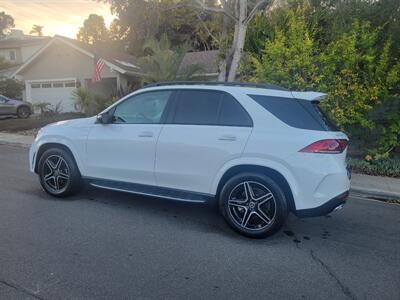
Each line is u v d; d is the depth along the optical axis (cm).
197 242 462
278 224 463
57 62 2477
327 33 1152
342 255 440
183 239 469
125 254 421
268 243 467
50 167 615
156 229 500
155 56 1411
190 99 520
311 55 1042
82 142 583
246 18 1220
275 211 462
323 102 930
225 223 529
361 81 1015
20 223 504
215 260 414
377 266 413
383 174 894
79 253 420
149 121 543
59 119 1966
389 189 757
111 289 347
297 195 452
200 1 1318
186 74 1434
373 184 798
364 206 661
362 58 982
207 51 2384
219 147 482
